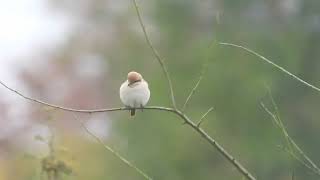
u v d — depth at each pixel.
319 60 20.84
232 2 21.23
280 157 18.88
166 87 19.69
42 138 8.53
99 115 24.53
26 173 18.91
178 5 21.33
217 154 19.09
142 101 9.61
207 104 19.56
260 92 19.42
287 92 19.98
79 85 29.28
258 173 19.19
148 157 19.20
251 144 19.20
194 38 21.19
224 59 19.83
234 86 19.62
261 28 21.06
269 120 19.14
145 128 19.50
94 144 21.05
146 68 21.73
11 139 23.03
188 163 19.12
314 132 19.95
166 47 21.12
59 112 22.44
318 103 20.08
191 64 19.94
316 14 21.33
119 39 25.59
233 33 20.64
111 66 24.59
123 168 19.30
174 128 19.12
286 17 21.58
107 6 27.66
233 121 19.48
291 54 20.52
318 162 19.73
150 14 21.89
